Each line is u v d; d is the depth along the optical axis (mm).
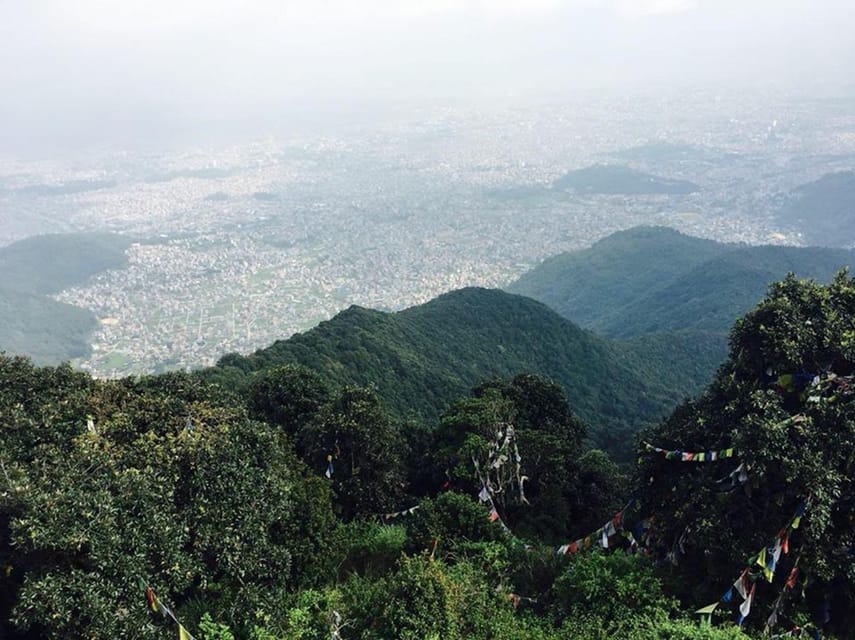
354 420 21266
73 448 14344
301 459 21219
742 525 13438
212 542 14023
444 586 12570
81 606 11250
